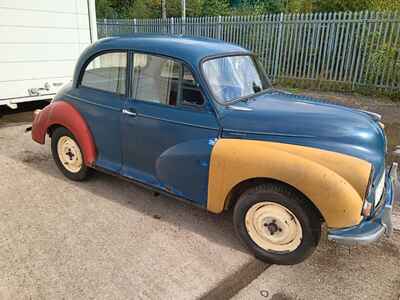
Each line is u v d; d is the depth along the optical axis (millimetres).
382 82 8766
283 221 2684
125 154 3539
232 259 2875
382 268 2805
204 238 3137
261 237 2828
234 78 3211
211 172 2852
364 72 9016
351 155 2500
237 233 2957
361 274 2734
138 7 23984
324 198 2393
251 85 3395
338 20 9125
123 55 3352
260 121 2750
